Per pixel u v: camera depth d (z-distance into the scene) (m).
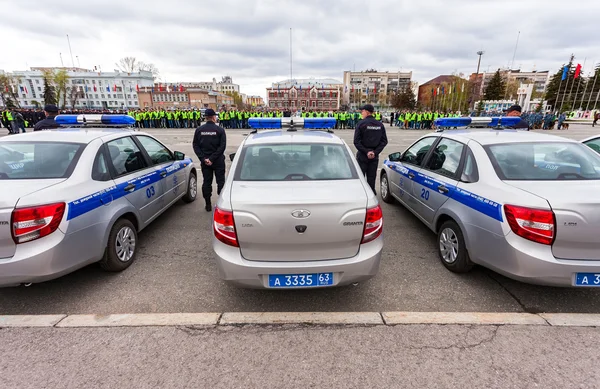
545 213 2.51
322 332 2.51
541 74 112.94
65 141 3.40
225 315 2.71
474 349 2.32
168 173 4.85
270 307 2.84
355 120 25.92
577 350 2.31
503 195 2.80
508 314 2.73
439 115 25.55
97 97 94.69
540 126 28.25
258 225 2.44
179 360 2.22
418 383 2.03
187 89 89.38
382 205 5.80
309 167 3.07
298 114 26.66
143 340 2.41
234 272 2.52
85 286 3.16
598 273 2.54
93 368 2.14
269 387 2.00
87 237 2.94
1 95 69.56
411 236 4.39
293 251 2.51
